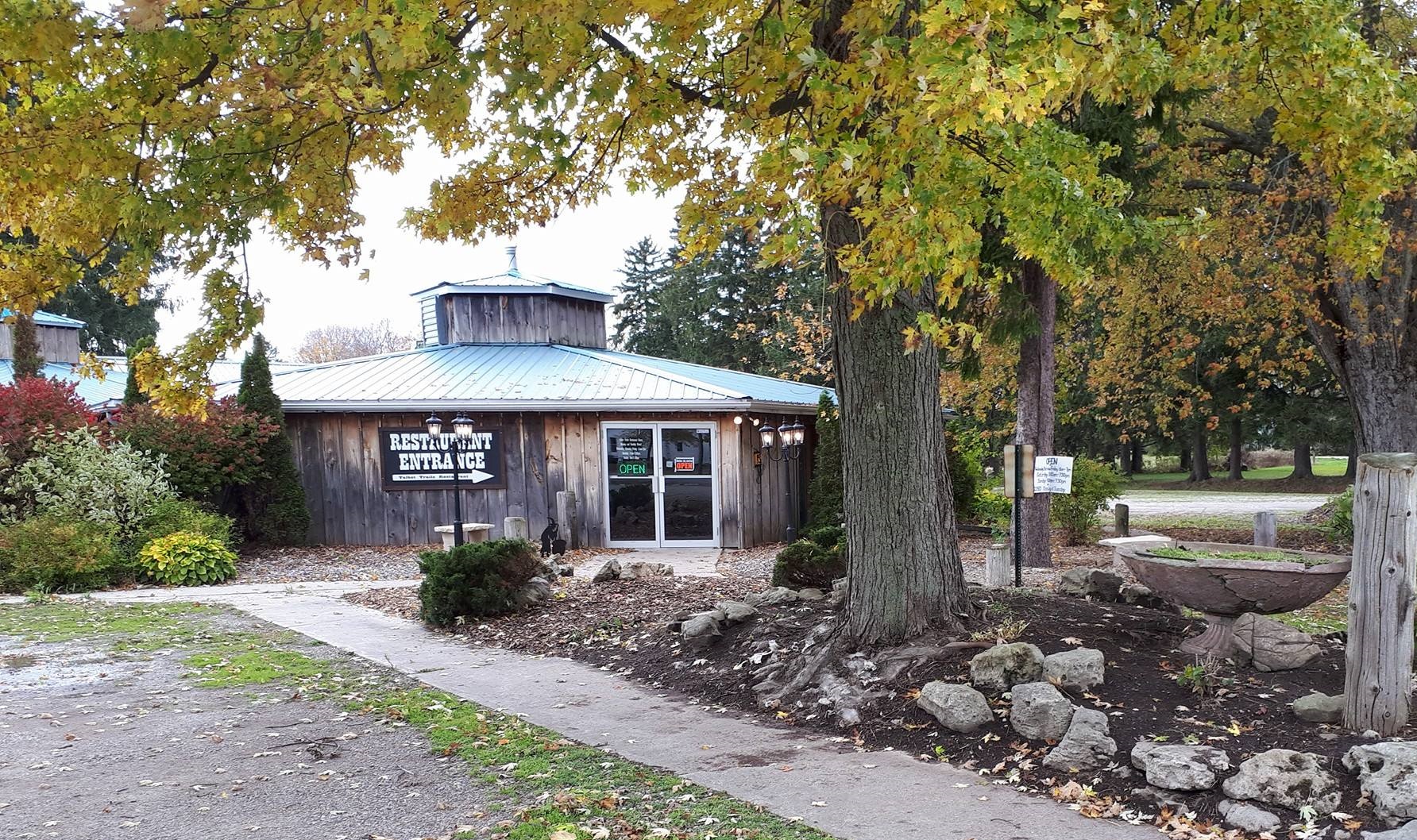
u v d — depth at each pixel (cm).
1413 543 460
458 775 489
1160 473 5169
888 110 426
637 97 542
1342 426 3381
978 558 1423
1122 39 427
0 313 566
